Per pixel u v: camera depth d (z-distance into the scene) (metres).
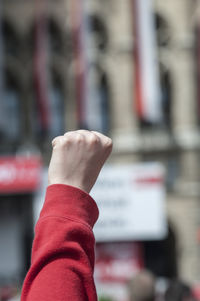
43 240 2.09
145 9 29.92
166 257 39.78
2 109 32.94
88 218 2.15
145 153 39.75
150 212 14.69
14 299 14.65
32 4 40.09
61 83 39.31
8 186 31.72
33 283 2.01
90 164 2.19
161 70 40.00
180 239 39.56
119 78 39.81
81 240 2.10
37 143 38.97
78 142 2.19
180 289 7.38
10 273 38.06
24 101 39.53
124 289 14.88
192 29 40.00
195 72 40.03
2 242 38.41
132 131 39.78
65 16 39.53
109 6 40.03
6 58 39.75
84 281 2.03
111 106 39.81
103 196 14.71
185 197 39.66
